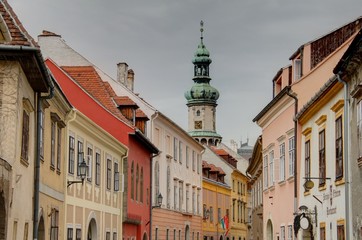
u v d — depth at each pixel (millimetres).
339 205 22672
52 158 25094
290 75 33062
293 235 29953
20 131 19203
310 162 27578
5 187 17031
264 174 38406
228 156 92625
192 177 67312
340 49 28031
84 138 30562
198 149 71000
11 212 18141
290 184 30922
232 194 89312
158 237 52562
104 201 35031
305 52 30078
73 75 44562
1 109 18312
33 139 21484
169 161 56781
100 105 39406
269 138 36625
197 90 145000
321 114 25531
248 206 99938
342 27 29734
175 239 59125
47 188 24156
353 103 20312
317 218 26359
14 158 18375
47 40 47656
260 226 47031
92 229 33281
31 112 21078
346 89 21000
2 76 18359
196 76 146250
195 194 68812
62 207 27078
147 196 47531
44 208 23672
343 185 22047
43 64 18859
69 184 27797
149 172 48344
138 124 47875
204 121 144500
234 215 90312
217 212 81062
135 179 42781
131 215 41156
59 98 24953
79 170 27953
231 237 87812
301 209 26750
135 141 42438
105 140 34375
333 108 23188
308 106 26484
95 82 44812
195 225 68500
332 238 23750
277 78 35188
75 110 27875
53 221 25438
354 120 20250
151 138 50188
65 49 47688
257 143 42031
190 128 145500
